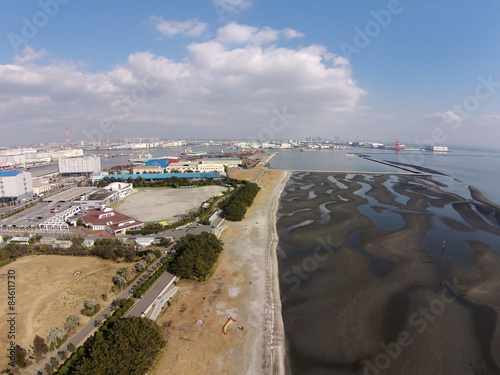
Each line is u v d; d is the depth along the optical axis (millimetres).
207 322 42531
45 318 41938
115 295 48094
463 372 34812
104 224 80062
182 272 52562
